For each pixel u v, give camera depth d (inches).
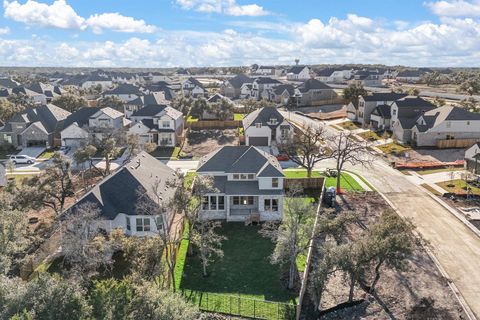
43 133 3120.1
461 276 1366.9
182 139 3287.4
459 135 2925.7
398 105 3270.2
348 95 4544.8
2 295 828.6
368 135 3319.4
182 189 1502.2
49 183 1715.1
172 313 846.5
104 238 1368.1
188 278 1374.3
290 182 2166.6
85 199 1537.9
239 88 6146.7
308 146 2354.8
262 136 3159.5
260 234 1695.4
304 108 4699.8
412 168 2490.2
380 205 1941.4
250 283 1347.2
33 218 1827.0
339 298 1280.8
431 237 1614.2
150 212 1441.9
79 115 3358.8
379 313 1206.9
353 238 1617.9
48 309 797.2
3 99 4128.9
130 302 853.2
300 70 7455.7
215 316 1174.3
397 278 1368.1
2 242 1196.5
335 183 2237.9
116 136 2972.4
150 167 1900.8
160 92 4931.1
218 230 1736.0
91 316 816.3
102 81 7357.3
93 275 1193.4
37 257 1380.4
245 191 1796.3
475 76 6294.3
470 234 1640.0
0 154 2992.1
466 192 2046.0
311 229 1364.4
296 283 1339.8
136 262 1195.3
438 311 1205.7
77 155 2299.5
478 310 1204.5
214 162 1924.2
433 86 6269.7
